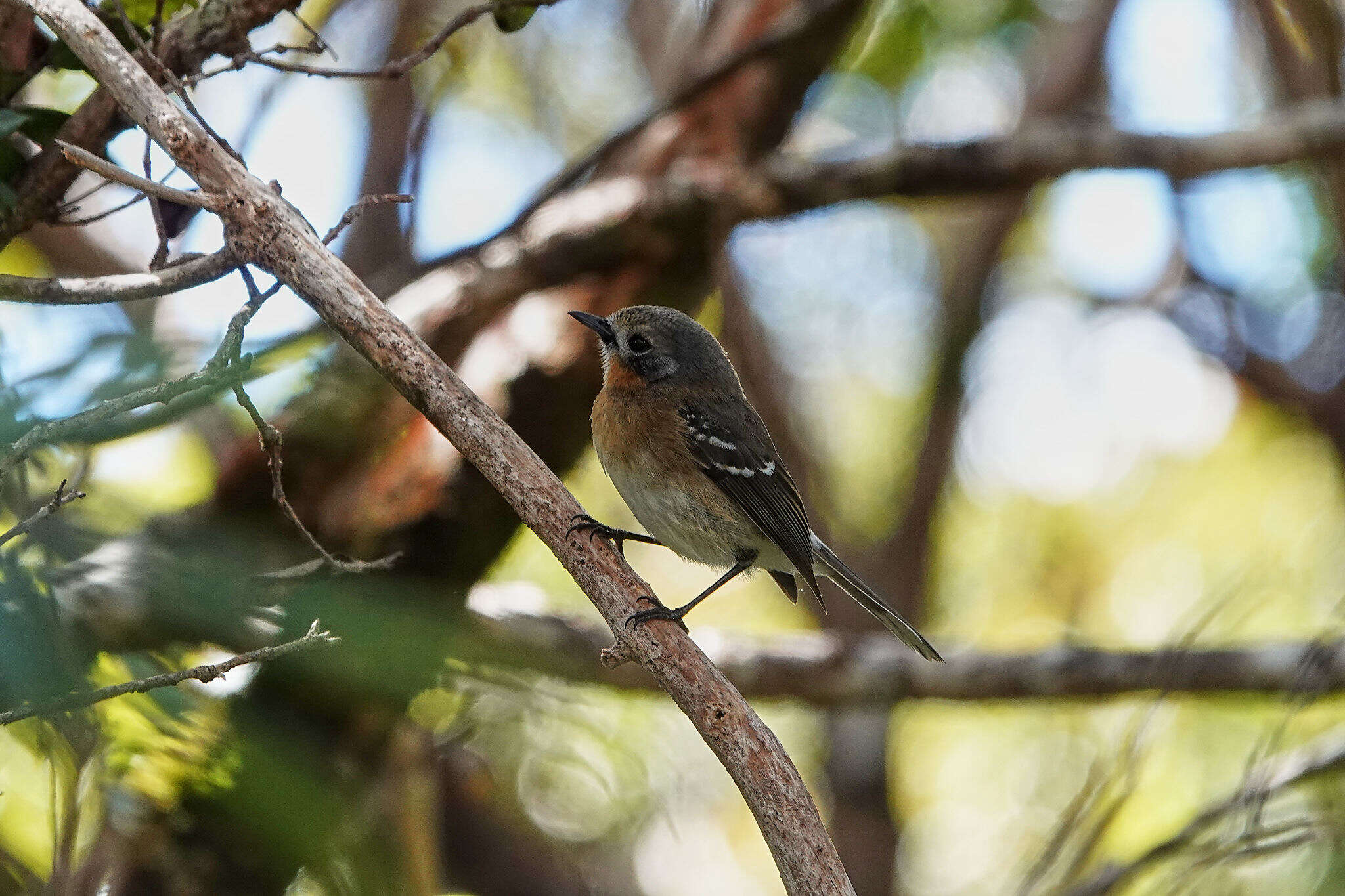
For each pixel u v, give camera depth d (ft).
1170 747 45.21
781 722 54.39
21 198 23.07
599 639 35.88
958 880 53.21
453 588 30.96
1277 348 53.88
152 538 27.78
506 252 35.83
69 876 20.80
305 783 21.93
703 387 33.04
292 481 30.04
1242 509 55.77
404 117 43.88
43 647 20.49
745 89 39.04
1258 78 54.29
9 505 26.50
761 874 50.72
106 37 19.54
